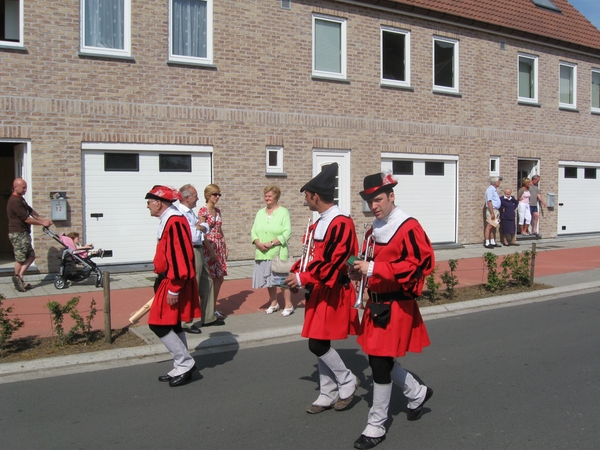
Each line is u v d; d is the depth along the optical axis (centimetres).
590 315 869
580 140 1888
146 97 1144
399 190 1510
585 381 565
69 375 592
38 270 1052
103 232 1122
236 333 745
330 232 458
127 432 450
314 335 470
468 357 650
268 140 1283
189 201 738
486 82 1644
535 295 1018
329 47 1379
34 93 1045
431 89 1534
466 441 430
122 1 1127
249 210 1263
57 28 1061
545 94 1788
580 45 1827
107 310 677
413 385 464
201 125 1202
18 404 510
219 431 453
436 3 1561
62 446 425
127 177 1139
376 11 1432
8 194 1321
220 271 794
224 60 1224
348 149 1402
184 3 1189
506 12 1723
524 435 440
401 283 420
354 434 448
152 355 663
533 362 629
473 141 1623
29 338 694
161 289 543
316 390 549
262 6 1266
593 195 1950
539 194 1775
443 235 1592
